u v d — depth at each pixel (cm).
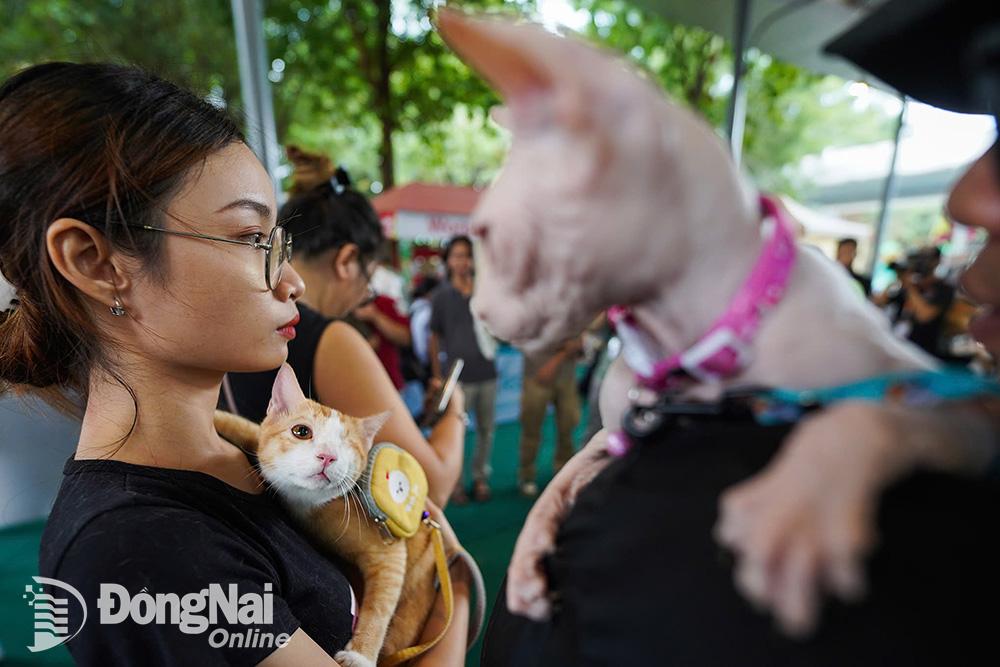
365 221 155
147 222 67
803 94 1056
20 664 208
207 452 82
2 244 69
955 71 41
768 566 30
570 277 40
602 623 43
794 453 33
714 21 277
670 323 43
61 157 65
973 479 35
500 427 512
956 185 43
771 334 41
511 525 324
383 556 89
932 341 392
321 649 72
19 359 74
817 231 768
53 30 657
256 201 77
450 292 361
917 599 33
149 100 71
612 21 652
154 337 71
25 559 283
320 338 114
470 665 200
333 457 84
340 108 796
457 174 1406
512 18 39
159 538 62
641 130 36
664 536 41
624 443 52
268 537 76
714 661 37
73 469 73
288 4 676
